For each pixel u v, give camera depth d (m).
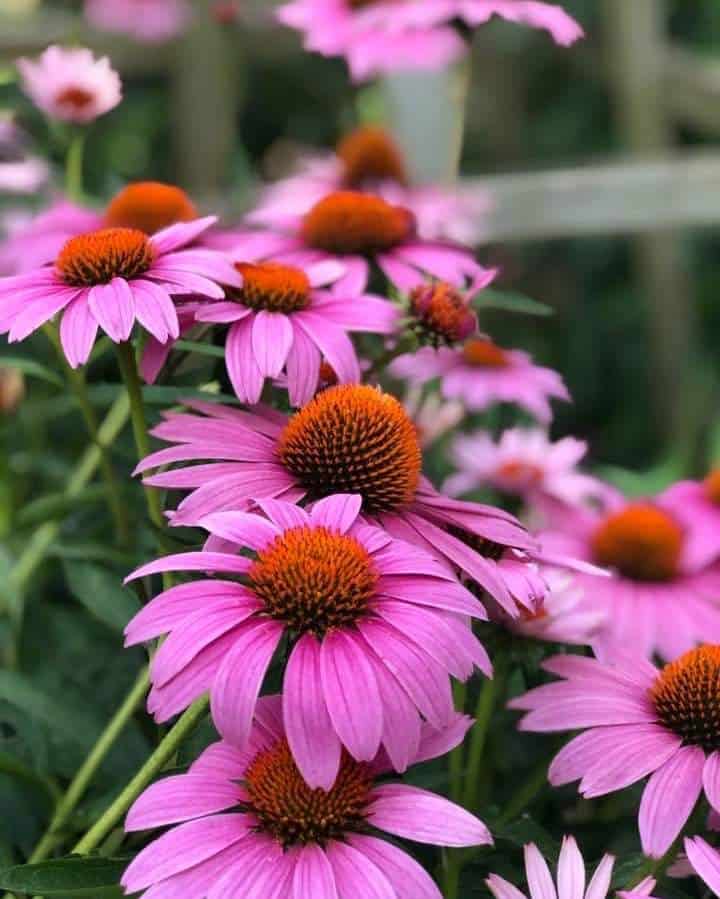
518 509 0.91
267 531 0.62
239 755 0.63
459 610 0.61
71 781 0.78
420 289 0.74
